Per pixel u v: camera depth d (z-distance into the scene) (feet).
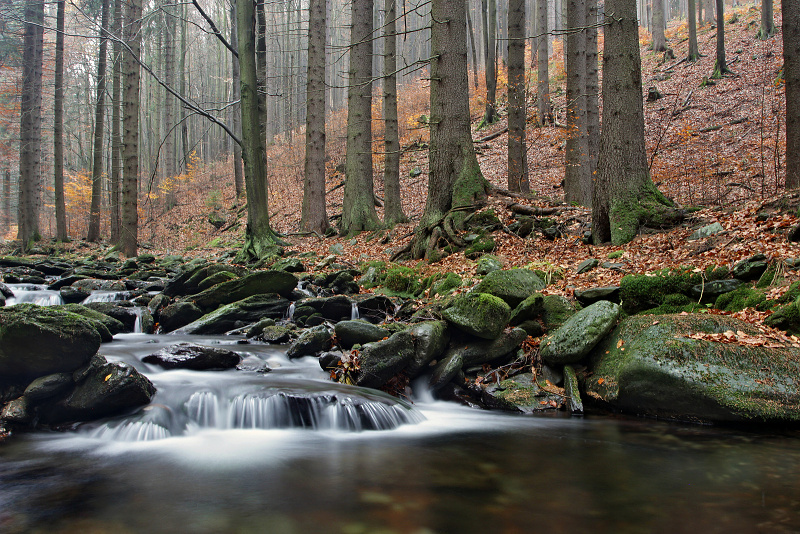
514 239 36.65
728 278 22.12
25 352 17.47
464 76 40.52
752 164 51.03
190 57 145.28
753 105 66.95
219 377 20.88
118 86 71.46
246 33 44.57
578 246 33.94
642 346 19.40
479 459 15.14
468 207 39.42
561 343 21.68
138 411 17.49
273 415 18.11
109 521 11.00
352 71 54.13
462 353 23.12
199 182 110.01
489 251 35.83
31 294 35.12
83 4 68.28
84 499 12.15
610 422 18.72
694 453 15.14
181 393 18.79
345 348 24.81
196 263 50.96
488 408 21.11
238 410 18.19
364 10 53.31
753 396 16.71
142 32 54.95
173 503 11.95
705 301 21.99
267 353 24.81
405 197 68.08
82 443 16.33
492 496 12.44
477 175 40.65
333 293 35.40
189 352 22.03
